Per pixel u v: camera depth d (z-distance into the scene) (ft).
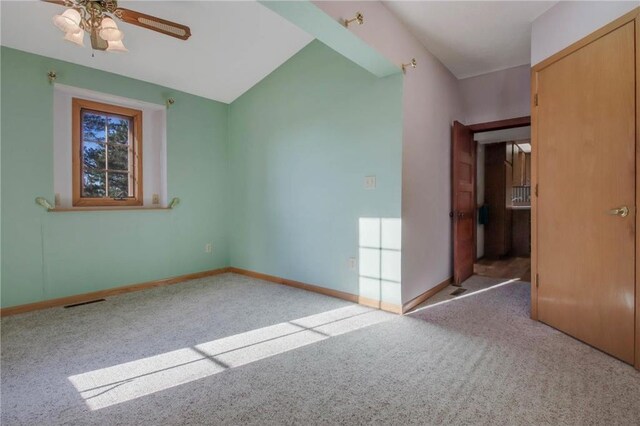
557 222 8.04
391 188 9.56
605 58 6.77
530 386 5.69
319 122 11.46
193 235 13.99
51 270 10.34
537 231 8.68
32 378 6.08
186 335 8.05
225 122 15.10
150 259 12.64
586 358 6.68
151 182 13.16
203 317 9.30
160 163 13.30
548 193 8.30
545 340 7.56
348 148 10.61
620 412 4.98
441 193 12.07
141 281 12.38
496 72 12.64
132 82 12.03
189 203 13.82
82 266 10.97
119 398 5.46
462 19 9.02
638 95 6.15
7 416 4.99
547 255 8.38
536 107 8.68
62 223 10.57
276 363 6.63
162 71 11.94
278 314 9.51
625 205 6.44
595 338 7.11
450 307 10.03
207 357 6.91
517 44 10.48
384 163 9.70
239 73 12.85
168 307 10.17
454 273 12.65
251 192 14.15
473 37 10.02
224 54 11.53
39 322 8.94
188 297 11.24
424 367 6.40
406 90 9.51
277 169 12.99
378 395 5.49
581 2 7.33
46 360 6.78
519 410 5.04
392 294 9.64
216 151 14.78
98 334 8.12
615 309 6.66
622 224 6.50
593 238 7.11
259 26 10.34
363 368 6.39
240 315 9.44
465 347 7.25
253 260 14.21
